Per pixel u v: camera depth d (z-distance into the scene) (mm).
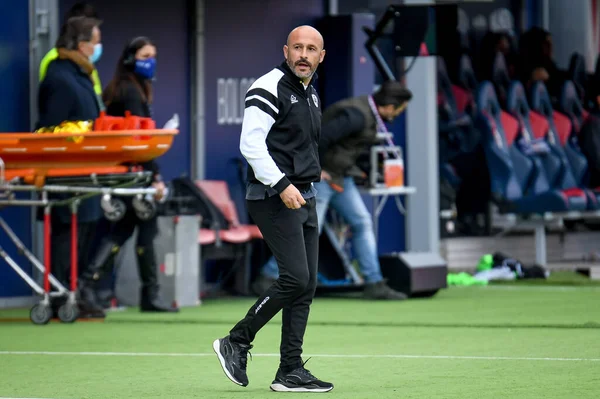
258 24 42781
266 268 38812
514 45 55438
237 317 32688
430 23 39344
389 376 20969
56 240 32469
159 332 29188
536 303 36156
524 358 23234
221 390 19531
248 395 18859
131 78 33469
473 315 32344
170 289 35438
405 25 39250
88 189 29969
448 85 50281
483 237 51688
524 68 55312
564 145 54156
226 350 19328
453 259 50562
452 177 50125
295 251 18938
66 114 32125
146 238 34281
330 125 35906
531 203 49094
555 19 60438
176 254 35594
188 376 21422
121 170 30203
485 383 19938
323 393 18984
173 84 41031
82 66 32469
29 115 36219
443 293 40500
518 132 51906
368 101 36469
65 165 30281
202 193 37906
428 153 44281
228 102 42188
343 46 42219
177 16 41125
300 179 19047
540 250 49938
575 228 56469
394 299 37562
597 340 26297
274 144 19016
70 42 32438
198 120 41406
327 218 40656
